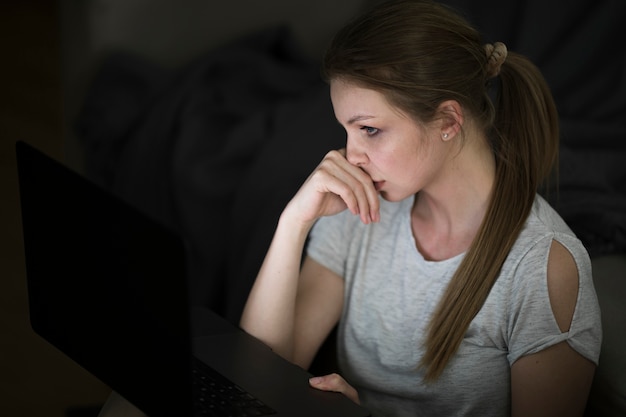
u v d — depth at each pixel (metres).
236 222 2.76
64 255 1.81
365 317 2.05
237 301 2.67
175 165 2.87
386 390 2.04
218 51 3.13
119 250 1.63
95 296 1.73
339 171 1.92
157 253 1.54
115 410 1.87
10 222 3.38
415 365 1.99
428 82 1.78
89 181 1.70
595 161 2.68
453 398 1.96
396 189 1.89
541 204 1.92
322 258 2.11
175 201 2.86
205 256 2.82
